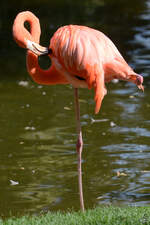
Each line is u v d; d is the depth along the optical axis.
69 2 30.61
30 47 8.33
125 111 13.84
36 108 14.38
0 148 11.68
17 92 16.03
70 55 7.87
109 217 7.27
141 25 23.88
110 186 9.70
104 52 7.93
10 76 17.91
